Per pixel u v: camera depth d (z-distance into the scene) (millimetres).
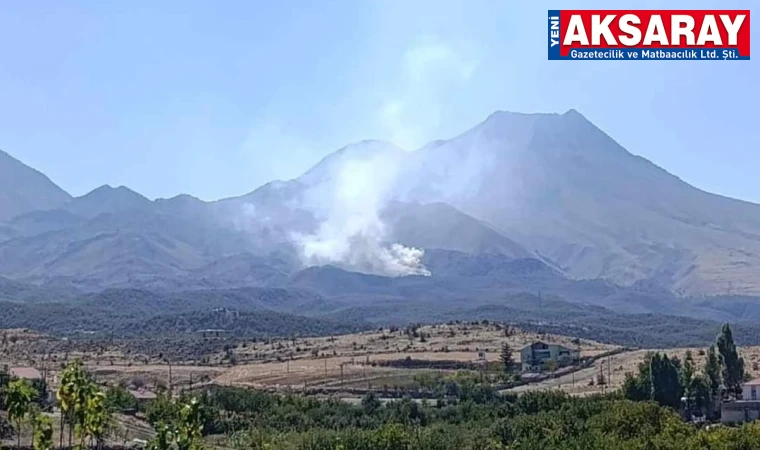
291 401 132375
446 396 145875
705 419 124812
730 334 138000
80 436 47469
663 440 86062
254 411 128250
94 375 167500
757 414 119438
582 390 149500
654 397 125000
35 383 102938
